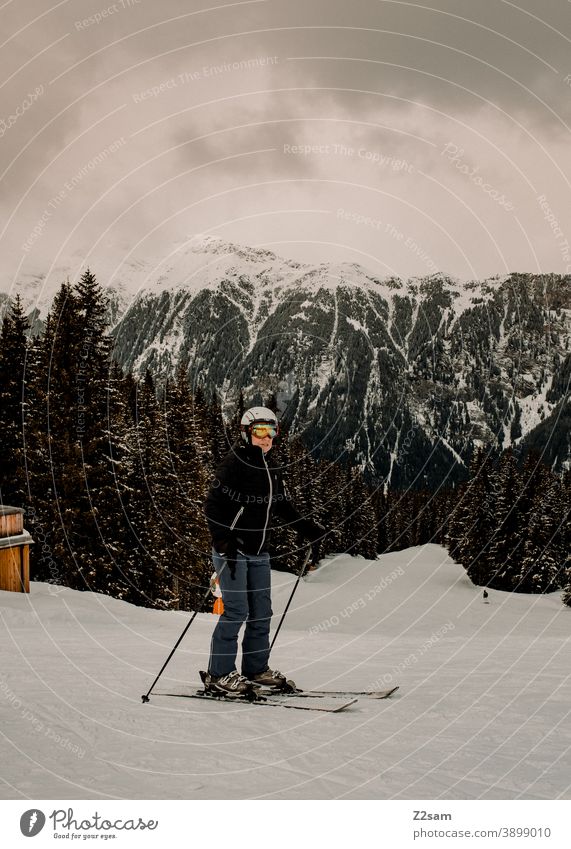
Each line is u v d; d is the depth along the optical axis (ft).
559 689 15.35
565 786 8.96
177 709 13.51
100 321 85.71
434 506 315.37
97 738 11.14
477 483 195.42
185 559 108.47
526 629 131.03
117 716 12.69
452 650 24.18
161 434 110.73
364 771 9.55
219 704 14.17
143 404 110.01
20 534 41.22
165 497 107.96
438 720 12.52
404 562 222.89
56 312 85.20
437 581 191.42
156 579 93.81
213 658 15.39
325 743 10.95
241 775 9.39
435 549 260.01
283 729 11.88
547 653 22.61
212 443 148.15
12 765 9.70
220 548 15.19
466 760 10.00
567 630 130.00
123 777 9.27
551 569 182.39
